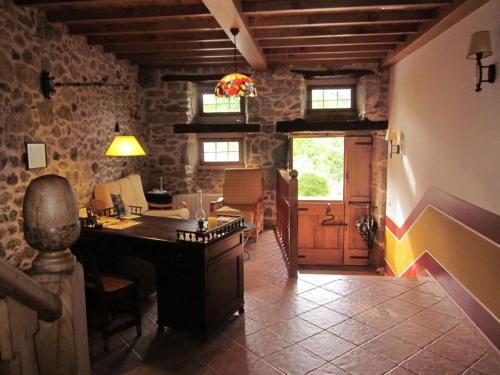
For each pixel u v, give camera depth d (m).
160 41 4.71
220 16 3.49
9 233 3.45
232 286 3.15
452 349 2.76
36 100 3.80
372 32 4.40
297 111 6.35
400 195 5.43
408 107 5.10
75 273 0.95
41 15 3.86
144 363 2.63
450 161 3.72
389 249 6.00
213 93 6.66
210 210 5.70
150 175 6.60
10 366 0.79
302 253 6.83
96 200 4.36
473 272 3.19
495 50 2.97
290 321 3.17
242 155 6.66
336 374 2.49
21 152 3.59
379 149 6.26
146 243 2.94
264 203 6.55
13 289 0.71
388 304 3.46
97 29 4.32
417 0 3.48
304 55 5.79
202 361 2.65
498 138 2.89
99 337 2.95
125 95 5.81
